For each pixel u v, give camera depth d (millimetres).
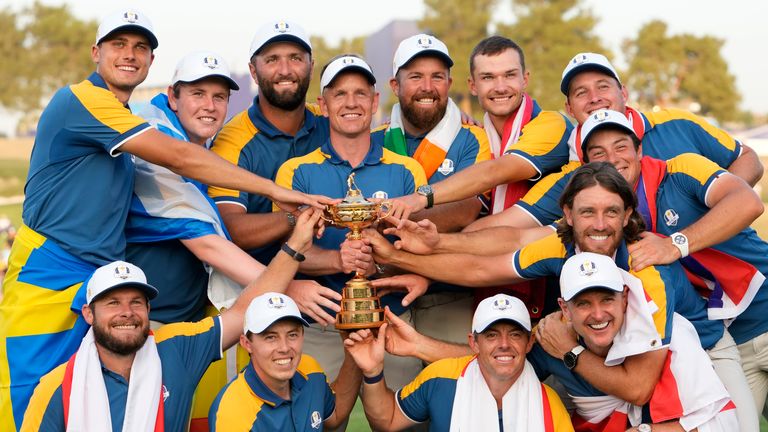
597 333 9828
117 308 9844
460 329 12484
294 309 10141
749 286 10859
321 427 10500
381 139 12812
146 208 11156
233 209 11906
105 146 10609
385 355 12039
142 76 11188
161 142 10625
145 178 11273
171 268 11406
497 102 12266
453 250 11273
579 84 11852
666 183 10867
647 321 9727
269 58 12039
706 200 10586
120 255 10906
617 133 10602
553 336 10383
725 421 9953
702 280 10938
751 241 11125
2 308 10805
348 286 10750
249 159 12289
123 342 9836
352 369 11023
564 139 12258
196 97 11680
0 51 116688
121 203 10953
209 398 11797
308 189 11531
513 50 12344
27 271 10680
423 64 12070
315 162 11664
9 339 10602
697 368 9953
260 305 10109
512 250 11367
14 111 118750
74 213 10695
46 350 10539
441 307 12453
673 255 10086
